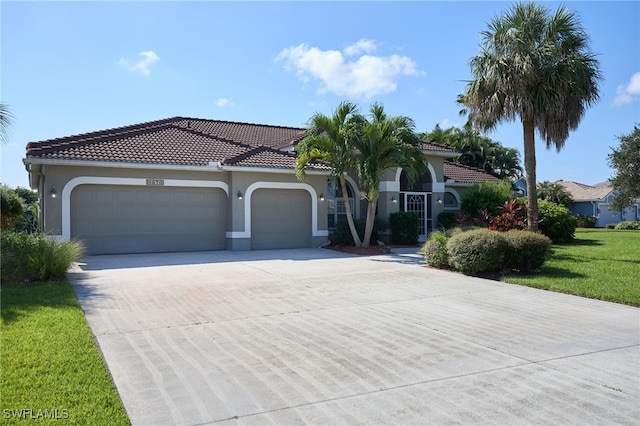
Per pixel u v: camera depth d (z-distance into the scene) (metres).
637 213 53.50
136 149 18.55
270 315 8.27
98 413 4.18
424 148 23.73
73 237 17.05
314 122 18.34
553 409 4.47
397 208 23.25
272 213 20.58
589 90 16.59
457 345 6.52
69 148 17.17
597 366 5.68
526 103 16.38
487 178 30.06
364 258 17.12
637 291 10.02
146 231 18.31
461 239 13.03
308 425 4.14
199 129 26.17
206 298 9.68
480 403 4.61
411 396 4.77
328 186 23.28
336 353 6.15
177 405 4.52
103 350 6.18
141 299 9.51
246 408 4.47
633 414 4.37
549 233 23.09
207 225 19.50
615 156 33.34
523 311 8.64
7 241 11.38
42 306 8.31
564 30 16.62
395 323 7.75
